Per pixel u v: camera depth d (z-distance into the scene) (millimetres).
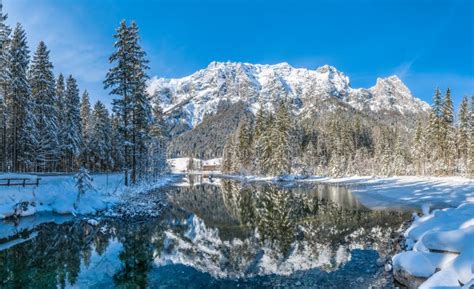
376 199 30281
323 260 11477
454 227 10836
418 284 8328
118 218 19391
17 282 9633
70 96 44531
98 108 54312
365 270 10250
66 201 20703
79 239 14734
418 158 67875
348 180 62906
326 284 9211
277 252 12664
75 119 45750
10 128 36281
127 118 29266
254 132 85875
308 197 33000
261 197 33781
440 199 28578
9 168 37656
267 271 10469
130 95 29016
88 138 53656
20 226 17078
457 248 8664
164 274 10320
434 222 12320
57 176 28078
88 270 10719
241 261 11602
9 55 32656
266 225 18219
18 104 33625
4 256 12250
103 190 25328
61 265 11219
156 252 12828
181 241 14547
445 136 57406
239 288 9078
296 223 18703
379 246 13086
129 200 24547
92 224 17641
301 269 10562
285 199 31406
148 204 24438
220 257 12102
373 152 99188
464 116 57562
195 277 10008
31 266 11109
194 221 19359
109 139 56188
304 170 72812
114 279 9883
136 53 28922
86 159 52438
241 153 85875
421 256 8906
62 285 9406
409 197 30938
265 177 70312
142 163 43969
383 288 8781
